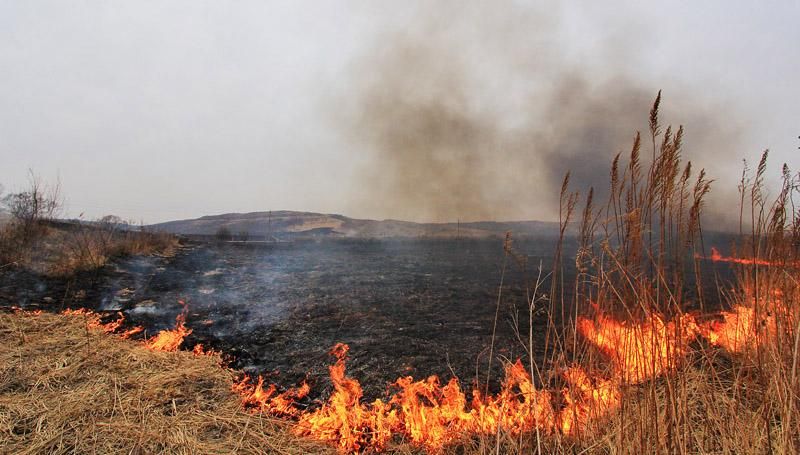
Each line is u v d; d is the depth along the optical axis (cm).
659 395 225
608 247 210
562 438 227
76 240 1014
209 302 695
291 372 395
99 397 302
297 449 259
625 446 205
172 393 322
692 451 214
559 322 309
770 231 234
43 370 339
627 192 200
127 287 768
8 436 248
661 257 205
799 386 203
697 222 203
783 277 231
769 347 234
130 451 241
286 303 697
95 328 475
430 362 419
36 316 497
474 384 362
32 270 751
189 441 255
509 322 564
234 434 271
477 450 252
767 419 195
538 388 302
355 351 455
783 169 227
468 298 740
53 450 238
